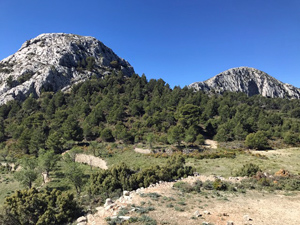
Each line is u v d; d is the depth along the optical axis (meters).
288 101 177.88
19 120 97.00
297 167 42.53
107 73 182.00
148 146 67.00
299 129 82.81
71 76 162.50
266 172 35.56
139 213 17.83
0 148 74.00
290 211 19.16
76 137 76.12
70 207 21.50
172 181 32.12
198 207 19.84
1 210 19.97
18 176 38.28
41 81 143.50
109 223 15.98
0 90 137.00
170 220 16.53
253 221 16.75
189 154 58.16
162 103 106.56
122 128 78.38
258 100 175.50
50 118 97.00
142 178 30.56
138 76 166.12
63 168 53.47
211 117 100.12
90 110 102.38
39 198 21.69
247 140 67.81
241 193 25.25
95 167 54.84
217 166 45.09
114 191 28.03
